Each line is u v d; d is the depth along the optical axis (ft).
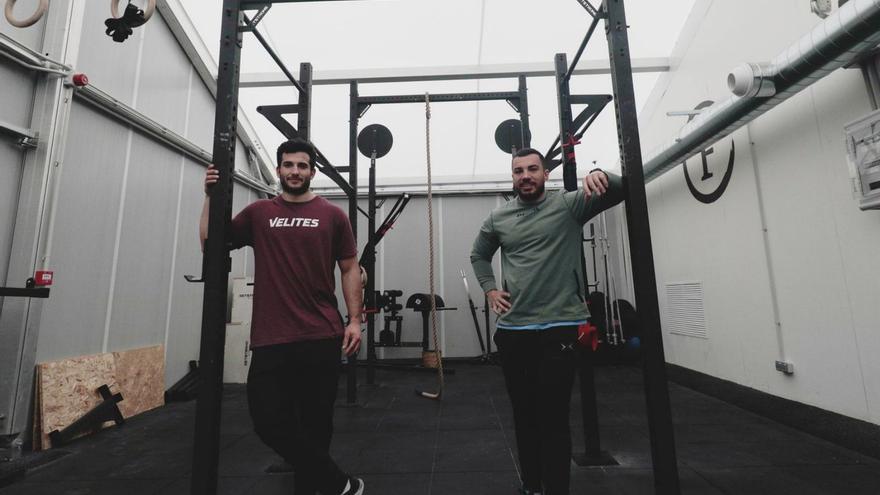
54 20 8.71
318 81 15.08
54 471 7.15
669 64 14.32
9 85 8.07
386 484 6.36
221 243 4.68
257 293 4.86
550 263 5.06
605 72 15.01
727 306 11.57
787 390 9.36
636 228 4.40
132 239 10.98
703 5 12.10
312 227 5.03
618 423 9.28
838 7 7.10
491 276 5.96
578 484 6.27
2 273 7.94
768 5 9.49
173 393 11.95
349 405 11.00
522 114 10.91
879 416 7.25
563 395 4.69
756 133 10.15
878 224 7.24
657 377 4.19
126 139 10.83
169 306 12.46
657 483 4.08
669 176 14.66
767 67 7.82
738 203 10.93
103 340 9.96
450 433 8.77
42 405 8.12
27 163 8.32
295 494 4.81
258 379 4.55
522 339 5.16
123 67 10.61
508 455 7.48
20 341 7.93
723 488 6.02
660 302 15.49
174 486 6.57
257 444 8.35
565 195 5.29
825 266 8.31
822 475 6.35
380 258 19.80
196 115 13.97
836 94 7.85
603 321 16.42
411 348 19.16
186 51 13.29
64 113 8.74
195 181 13.88
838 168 7.91
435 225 20.10
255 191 18.30
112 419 9.39
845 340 7.91
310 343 4.74
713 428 8.66
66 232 9.01
